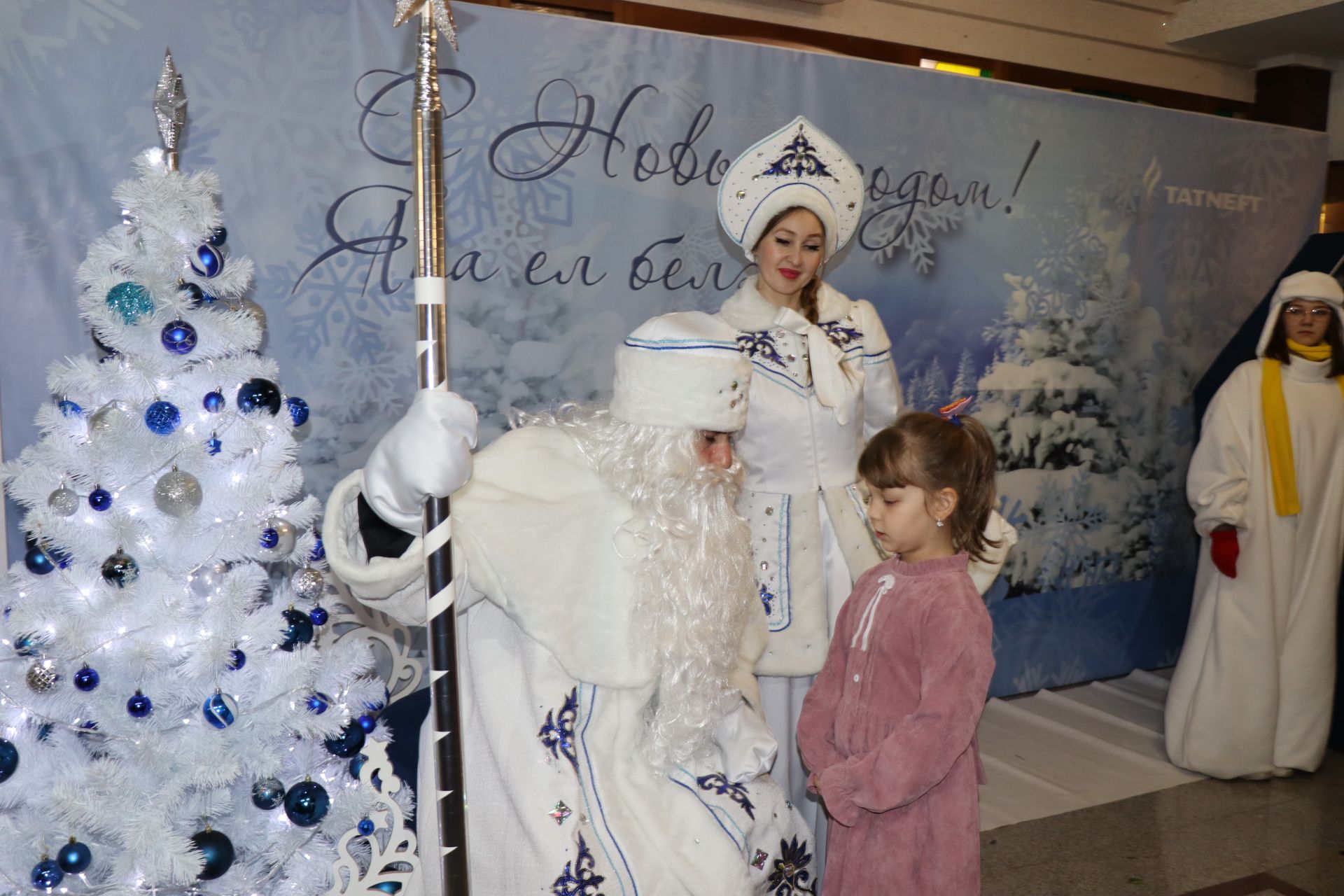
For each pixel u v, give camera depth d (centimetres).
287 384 271
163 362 179
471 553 166
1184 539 427
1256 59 455
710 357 173
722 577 176
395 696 265
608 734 175
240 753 184
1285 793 326
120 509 177
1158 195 395
